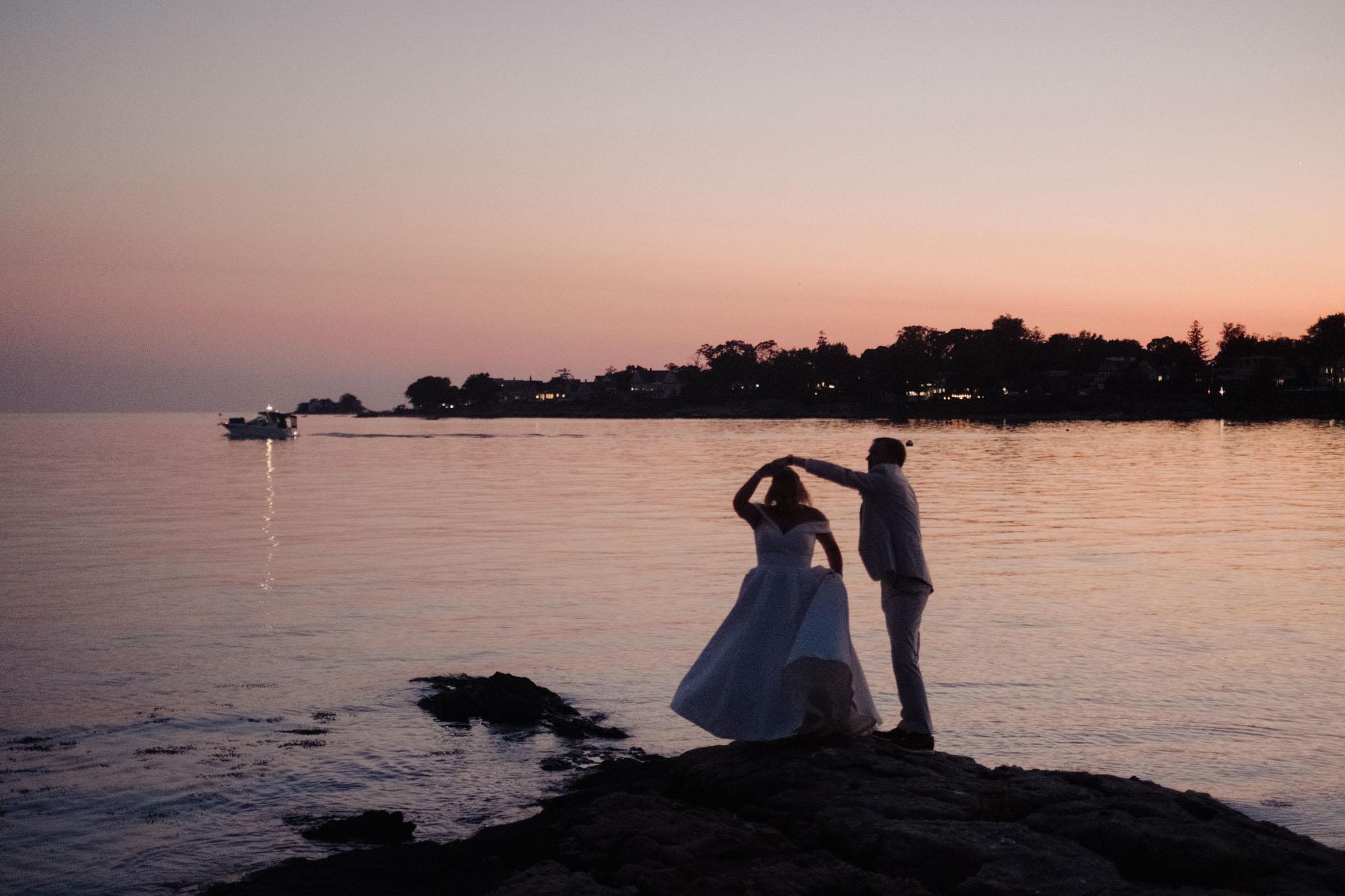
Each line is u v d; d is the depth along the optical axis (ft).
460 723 33.09
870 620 51.42
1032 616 52.24
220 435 494.59
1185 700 36.09
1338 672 40.19
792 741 23.97
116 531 95.86
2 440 419.54
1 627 49.52
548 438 417.08
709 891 16.48
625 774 27.48
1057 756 30.12
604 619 51.96
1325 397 561.02
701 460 242.17
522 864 21.06
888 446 25.00
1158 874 17.16
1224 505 119.96
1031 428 453.58
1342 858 17.57
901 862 17.25
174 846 23.00
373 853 21.91
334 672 40.37
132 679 39.09
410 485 165.99
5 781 27.43
